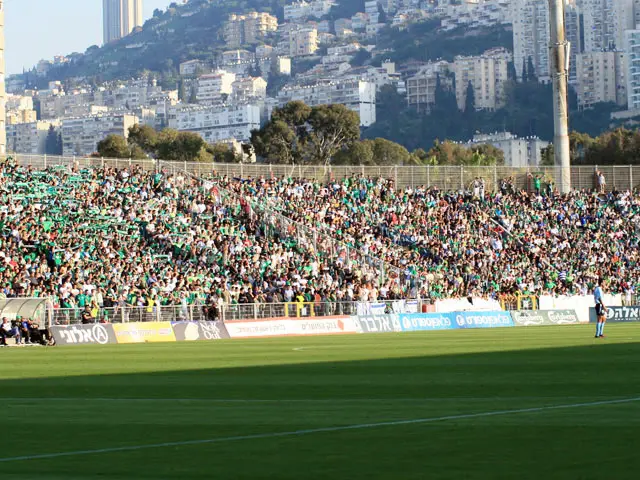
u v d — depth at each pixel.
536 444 17.52
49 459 17.28
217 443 18.61
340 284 96.12
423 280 101.00
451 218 119.00
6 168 102.31
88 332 70.06
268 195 114.75
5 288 75.38
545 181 132.00
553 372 34.97
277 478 15.07
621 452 16.52
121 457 17.30
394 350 52.31
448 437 18.58
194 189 111.56
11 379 37.12
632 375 33.06
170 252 95.44
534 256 115.12
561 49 137.62
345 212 114.62
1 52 148.62
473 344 57.09
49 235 88.94
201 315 80.88
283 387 30.89
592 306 103.94
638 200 128.88
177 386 32.19
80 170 108.38
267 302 87.06
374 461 16.28
